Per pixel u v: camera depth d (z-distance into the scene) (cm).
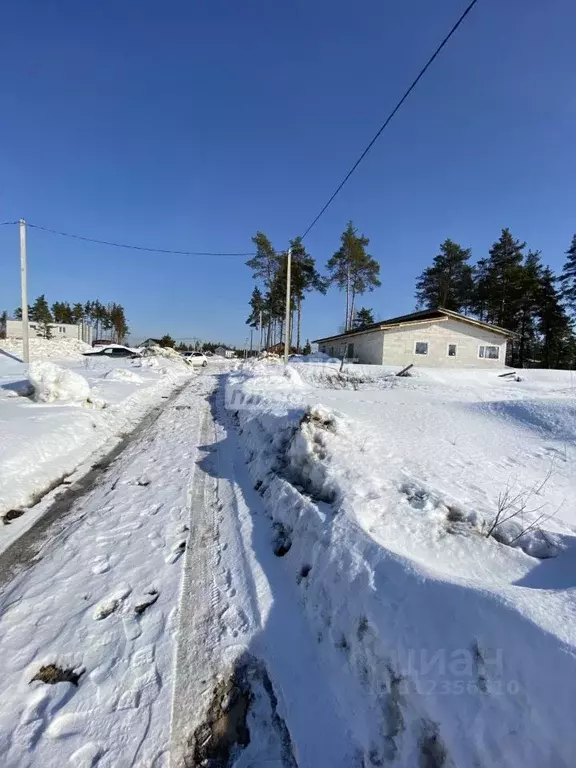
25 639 250
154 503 453
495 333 2216
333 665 228
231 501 460
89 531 387
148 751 189
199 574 323
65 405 799
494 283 3391
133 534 383
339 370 1864
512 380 1720
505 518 323
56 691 217
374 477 389
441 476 436
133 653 243
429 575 221
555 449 606
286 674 232
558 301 3288
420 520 310
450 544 278
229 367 3400
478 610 187
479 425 748
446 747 158
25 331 1788
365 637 219
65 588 300
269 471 493
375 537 283
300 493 395
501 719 152
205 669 235
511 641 168
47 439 584
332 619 249
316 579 282
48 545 361
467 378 1703
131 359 2569
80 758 184
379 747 182
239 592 301
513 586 211
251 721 208
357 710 201
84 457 609
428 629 195
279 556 343
